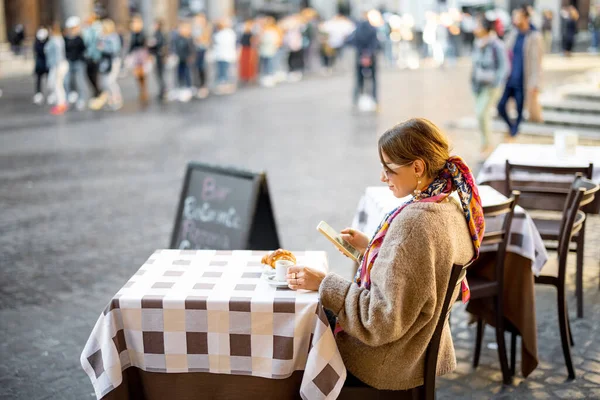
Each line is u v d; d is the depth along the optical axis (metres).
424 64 27.06
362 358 2.92
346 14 39.31
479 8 33.00
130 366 3.10
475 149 10.59
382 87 19.53
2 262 6.21
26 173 9.66
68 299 5.41
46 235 6.98
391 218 2.81
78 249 6.57
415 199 2.82
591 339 4.68
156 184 9.05
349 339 2.99
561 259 4.26
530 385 4.12
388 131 2.82
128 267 6.10
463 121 13.20
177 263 3.48
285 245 6.55
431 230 2.68
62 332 4.85
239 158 10.59
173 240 5.45
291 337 2.95
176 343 3.02
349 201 8.11
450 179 2.82
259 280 3.23
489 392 4.04
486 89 9.89
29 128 13.30
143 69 17.00
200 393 3.09
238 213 5.11
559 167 4.90
